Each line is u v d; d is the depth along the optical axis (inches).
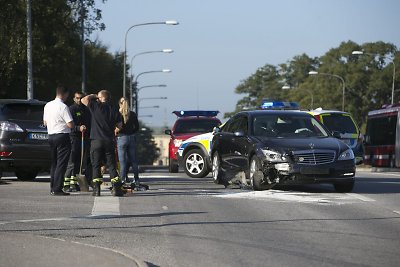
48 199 1240.8
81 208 1120.8
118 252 737.6
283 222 993.5
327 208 1153.4
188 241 845.2
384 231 924.0
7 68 3846.0
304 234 897.5
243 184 1504.7
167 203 1198.9
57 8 3914.9
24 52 3774.6
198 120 2426.2
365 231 922.7
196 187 1542.8
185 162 1947.6
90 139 1330.0
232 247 810.2
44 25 3954.2
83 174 1437.0
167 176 2057.1
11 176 2097.7
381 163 3516.2
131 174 2260.1
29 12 2628.0
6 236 828.0
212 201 1234.6
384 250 796.6
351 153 1427.2
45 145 1627.7
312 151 1401.3
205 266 713.0
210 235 886.4
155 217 1030.4
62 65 4165.8
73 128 1339.8
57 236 864.3
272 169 1401.3
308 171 1386.6
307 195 1353.3
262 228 941.2
